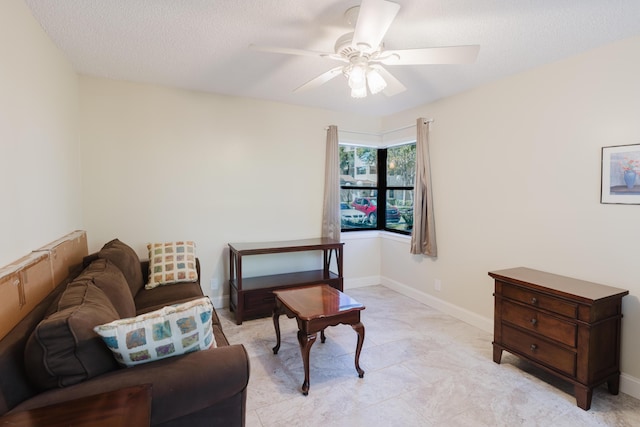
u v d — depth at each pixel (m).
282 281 3.54
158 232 3.27
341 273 3.71
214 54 2.43
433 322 3.25
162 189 3.26
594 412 1.94
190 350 1.35
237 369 1.33
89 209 2.97
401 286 4.15
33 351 1.12
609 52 2.18
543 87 2.56
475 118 3.12
